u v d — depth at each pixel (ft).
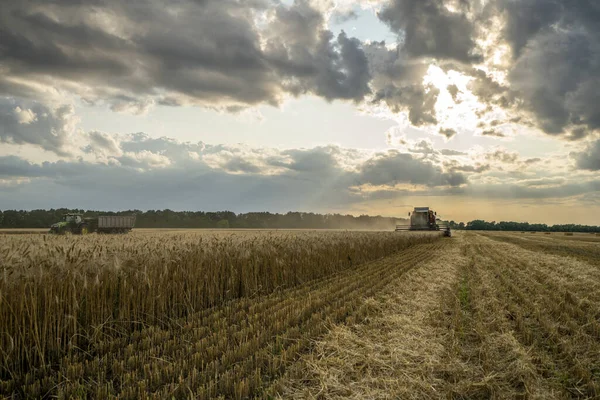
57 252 21.21
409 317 25.40
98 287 20.36
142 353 17.89
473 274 46.32
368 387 15.02
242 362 16.51
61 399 13.43
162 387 14.56
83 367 16.21
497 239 151.02
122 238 36.83
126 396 13.47
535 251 85.20
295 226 437.58
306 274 42.47
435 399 14.42
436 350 19.04
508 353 18.67
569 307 27.53
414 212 147.33
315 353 18.29
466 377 16.28
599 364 17.63
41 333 17.58
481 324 23.34
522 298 31.45
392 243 80.79
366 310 26.58
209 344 19.13
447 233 166.20
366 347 19.20
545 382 15.65
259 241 39.96
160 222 359.46
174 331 21.77
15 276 17.43
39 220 289.74
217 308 28.04
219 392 14.19
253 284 34.40
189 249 30.27
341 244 54.44
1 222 281.95
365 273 46.32
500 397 14.43
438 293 33.58
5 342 16.34
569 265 54.65
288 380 15.16
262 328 21.02
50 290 17.81
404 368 17.04
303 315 24.56
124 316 21.91
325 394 14.20
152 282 23.75
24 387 14.42
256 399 13.38
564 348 19.16
